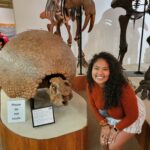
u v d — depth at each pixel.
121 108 1.36
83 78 2.77
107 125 1.54
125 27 2.86
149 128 1.68
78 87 2.78
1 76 1.64
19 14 3.43
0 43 2.85
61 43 1.73
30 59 1.52
